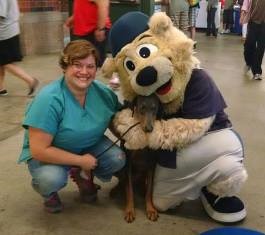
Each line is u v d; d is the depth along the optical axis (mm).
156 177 2105
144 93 1838
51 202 2143
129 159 2139
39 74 5371
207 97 1888
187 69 1833
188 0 7828
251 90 4859
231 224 2096
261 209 2238
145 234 2008
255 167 2740
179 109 1935
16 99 4203
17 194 2357
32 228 2049
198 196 2186
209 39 10133
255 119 3756
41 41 6961
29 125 1874
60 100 1901
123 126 1970
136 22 1958
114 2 6195
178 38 1852
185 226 2074
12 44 4160
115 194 2359
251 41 5512
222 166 1924
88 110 1999
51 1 6934
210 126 1938
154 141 1893
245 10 5453
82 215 2162
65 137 1959
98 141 2131
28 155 2045
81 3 3926
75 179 2246
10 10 4086
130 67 1863
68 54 1876
